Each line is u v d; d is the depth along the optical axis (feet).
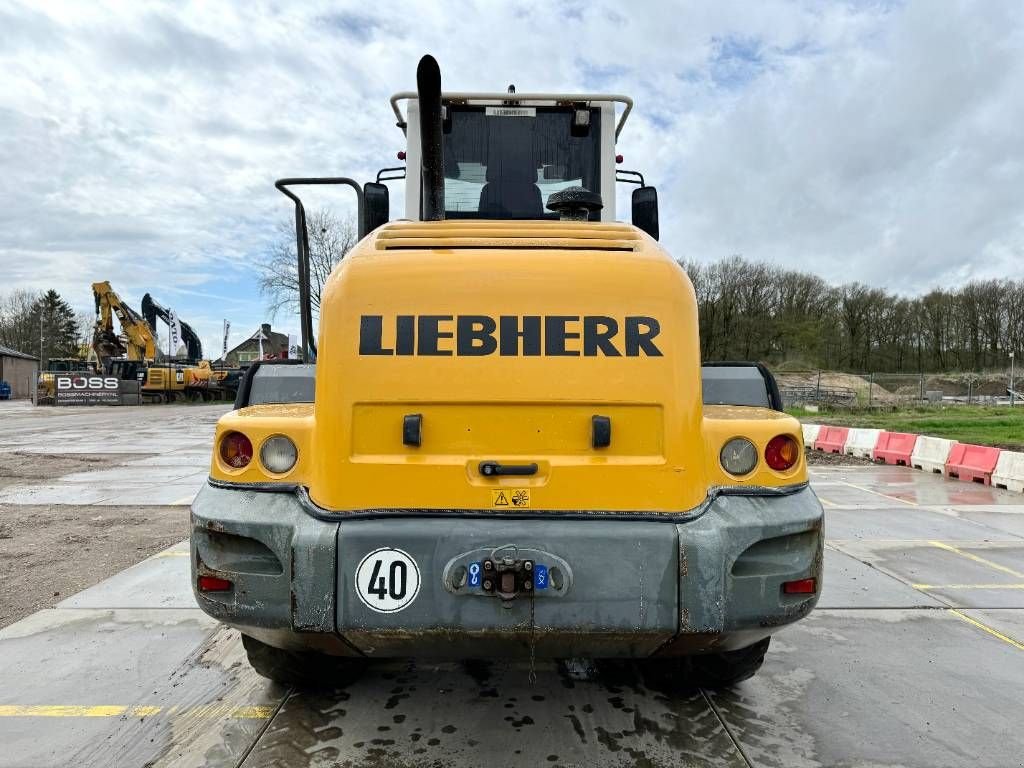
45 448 44.27
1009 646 12.23
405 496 7.14
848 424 62.03
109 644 11.96
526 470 7.16
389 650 7.30
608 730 9.16
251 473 7.55
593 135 14.43
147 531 20.88
